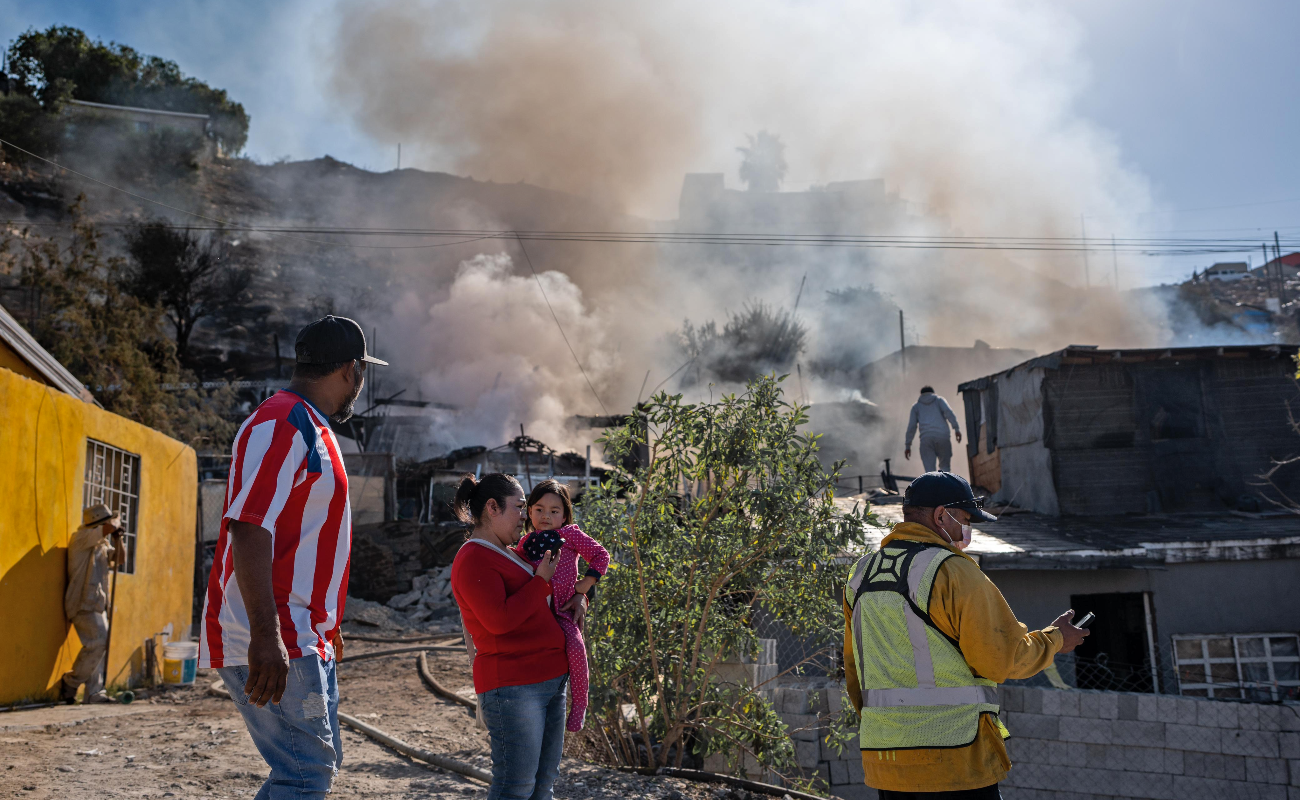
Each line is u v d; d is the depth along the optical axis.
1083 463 13.84
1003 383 15.94
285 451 2.47
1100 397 14.02
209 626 2.57
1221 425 13.84
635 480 6.77
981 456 17.59
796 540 6.46
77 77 75.69
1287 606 10.76
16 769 5.16
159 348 27.44
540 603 3.63
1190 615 10.73
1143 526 12.15
